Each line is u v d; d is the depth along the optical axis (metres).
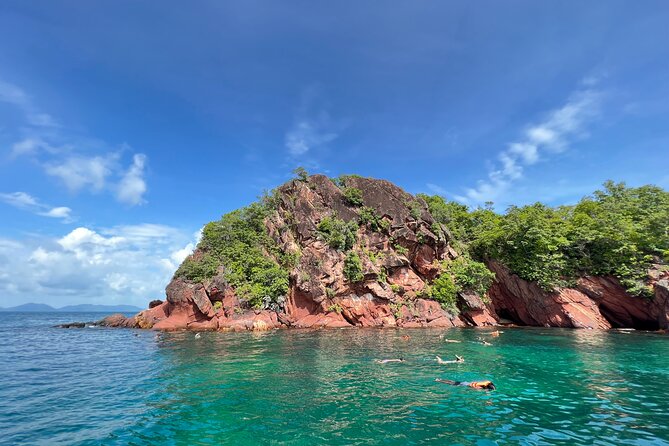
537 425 9.90
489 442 8.79
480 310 44.25
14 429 9.67
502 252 47.06
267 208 52.50
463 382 14.38
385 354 21.47
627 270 39.03
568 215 50.03
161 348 24.72
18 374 16.75
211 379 15.28
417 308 43.59
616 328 39.00
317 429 9.63
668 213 40.12
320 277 42.75
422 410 11.15
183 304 41.31
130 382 14.91
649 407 11.48
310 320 41.41
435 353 21.83
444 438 9.03
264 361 19.28
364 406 11.54
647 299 38.22
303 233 47.16
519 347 24.28
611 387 13.92
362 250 46.25
